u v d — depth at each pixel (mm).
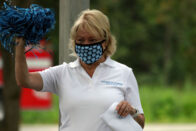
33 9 6711
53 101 38938
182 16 47125
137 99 7238
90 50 6926
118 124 6770
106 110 6848
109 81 7039
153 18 60875
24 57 6758
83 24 6816
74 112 6906
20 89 19953
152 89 47938
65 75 7133
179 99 40188
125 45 89812
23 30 6594
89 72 7180
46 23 6750
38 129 29844
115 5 87688
